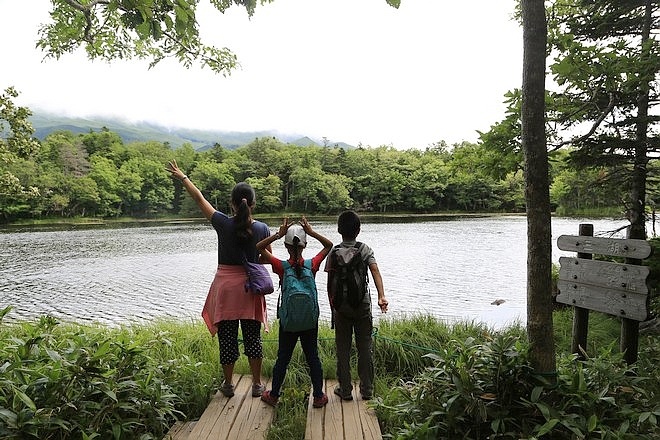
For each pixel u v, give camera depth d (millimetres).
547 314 2826
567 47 4965
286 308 3301
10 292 16219
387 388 4039
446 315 11539
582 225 4156
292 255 3471
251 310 3471
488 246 29688
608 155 5836
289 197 93562
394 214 86375
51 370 2650
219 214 3506
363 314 3525
